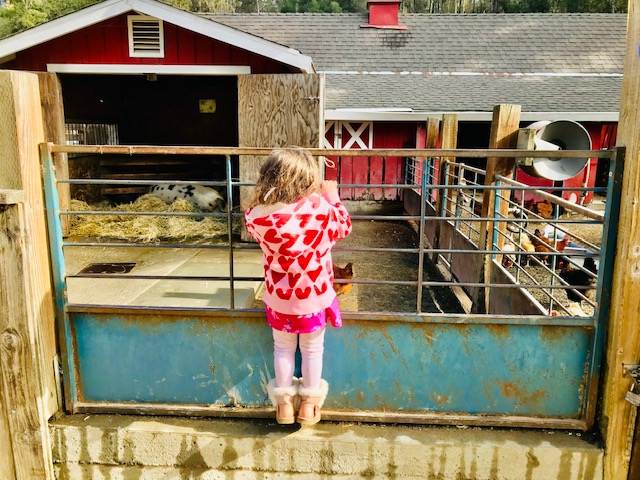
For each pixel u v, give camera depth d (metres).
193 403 2.48
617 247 2.19
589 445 2.26
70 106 7.50
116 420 2.42
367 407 2.43
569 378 2.36
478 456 2.25
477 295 4.39
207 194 7.21
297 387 2.24
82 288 3.95
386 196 10.70
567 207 2.96
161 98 9.83
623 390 2.20
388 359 2.38
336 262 5.73
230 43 5.77
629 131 2.12
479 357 2.36
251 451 2.31
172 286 4.00
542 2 29.92
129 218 6.23
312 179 2.02
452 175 5.68
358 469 2.29
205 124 9.99
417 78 12.38
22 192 2.19
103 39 5.93
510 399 2.39
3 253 2.22
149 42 5.98
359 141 10.59
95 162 7.97
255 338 2.40
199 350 2.43
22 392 2.31
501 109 3.93
